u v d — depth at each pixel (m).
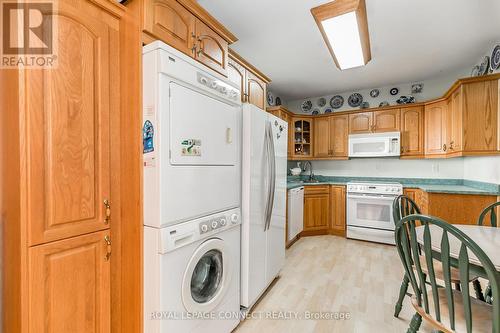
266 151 2.09
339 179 4.48
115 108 1.25
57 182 1.01
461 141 2.58
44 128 0.97
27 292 0.93
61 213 1.03
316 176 4.64
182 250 1.28
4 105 0.94
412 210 2.03
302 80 3.71
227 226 1.61
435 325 1.15
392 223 3.52
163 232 1.17
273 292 2.22
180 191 1.27
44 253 0.97
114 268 1.26
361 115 4.05
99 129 1.18
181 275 1.27
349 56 2.38
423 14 2.07
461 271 1.02
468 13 2.05
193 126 1.35
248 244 1.83
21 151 0.92
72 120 1.06
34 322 0.94
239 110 1.81
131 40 1.25
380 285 2.34
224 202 1.62
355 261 2.94
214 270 1.61
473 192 2.60
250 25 2.23
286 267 2.77
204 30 1.69
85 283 1.12
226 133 1.64
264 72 3.38
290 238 3.38
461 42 2.55
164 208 1.18
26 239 0.92
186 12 1.53
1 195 0.96
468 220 2.63
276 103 4.41
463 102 2.55
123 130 1.27
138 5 1.26
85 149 1.12
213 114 1.50
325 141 4.31
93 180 1.15
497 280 0.95
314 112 4.62
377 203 3.63
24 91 0.92
